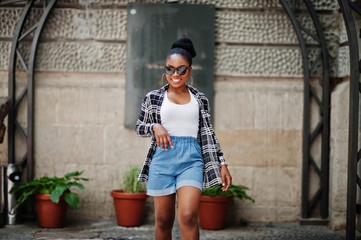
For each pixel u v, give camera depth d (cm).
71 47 550
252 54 550
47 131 552
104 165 553
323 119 538
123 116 552
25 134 545
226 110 551
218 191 514
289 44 549
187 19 543
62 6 548
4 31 546
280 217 553
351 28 410
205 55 542
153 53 543
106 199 554
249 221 553
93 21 548
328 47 544
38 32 532
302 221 537
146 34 543
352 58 409
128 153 553
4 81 548
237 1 547
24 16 531
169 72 307
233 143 552
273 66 550
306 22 547
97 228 512
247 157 553
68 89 552
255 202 553
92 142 554
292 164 551
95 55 550
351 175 411
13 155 543
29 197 527
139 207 518
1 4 541
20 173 522
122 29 549
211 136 316
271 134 552
